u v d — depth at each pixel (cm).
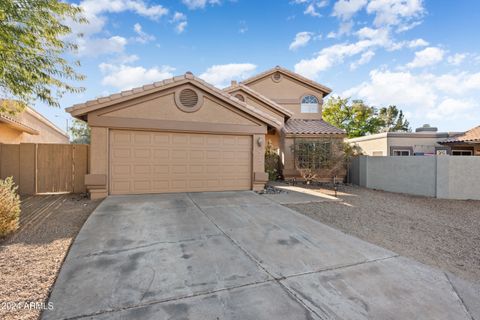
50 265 385
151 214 686
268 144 1708
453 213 873
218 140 1062
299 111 1898
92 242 481
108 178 911
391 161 1338
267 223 636
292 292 329
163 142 981
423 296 331
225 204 830
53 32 706
